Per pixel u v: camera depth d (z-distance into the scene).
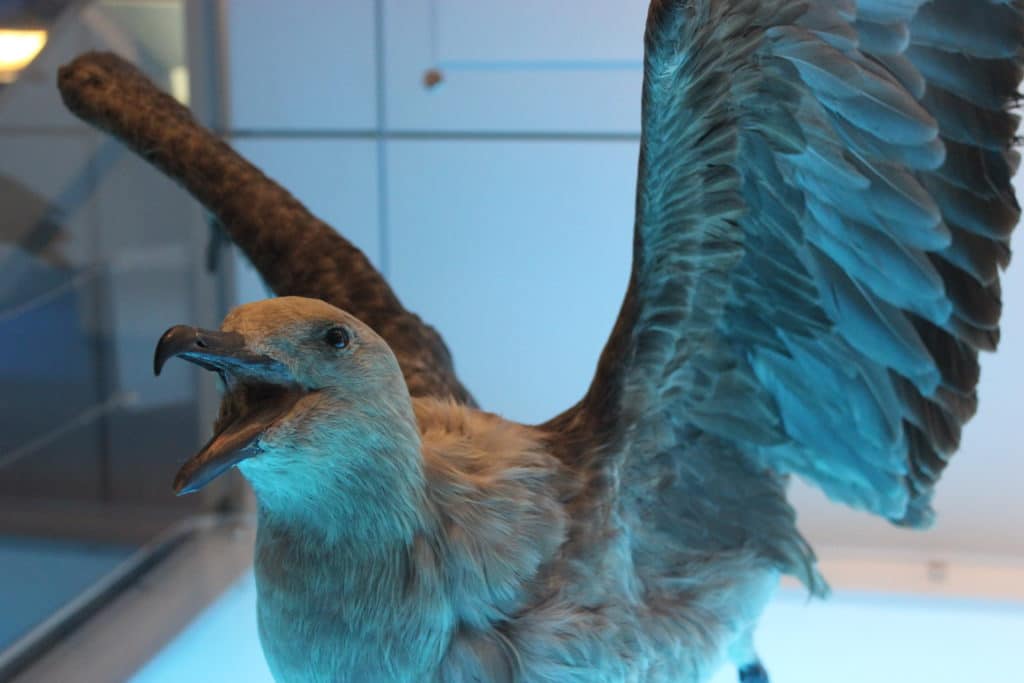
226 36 2.38
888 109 1.12
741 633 1.42
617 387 1.18
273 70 2.38
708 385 1.31
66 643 2.17
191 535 2.58
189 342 0.85
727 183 1.14
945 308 1.25
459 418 1.15
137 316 2.52
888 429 1.35
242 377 0.91
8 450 2.17
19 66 2.11
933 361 1.29
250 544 2.54
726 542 1.38
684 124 1.07
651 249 1.14
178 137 1.59
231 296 2.63
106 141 2.37
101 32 2.31
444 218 2.36
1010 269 2.07
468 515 1.06
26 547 2.20
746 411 1.36
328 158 2.39
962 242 1.24
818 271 1.25
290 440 0.91
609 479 1.17
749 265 1.24
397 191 2.38
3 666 2.06
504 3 2.22
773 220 1.20
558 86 2.24
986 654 2.10
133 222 2.49
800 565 1.42
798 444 1.42
